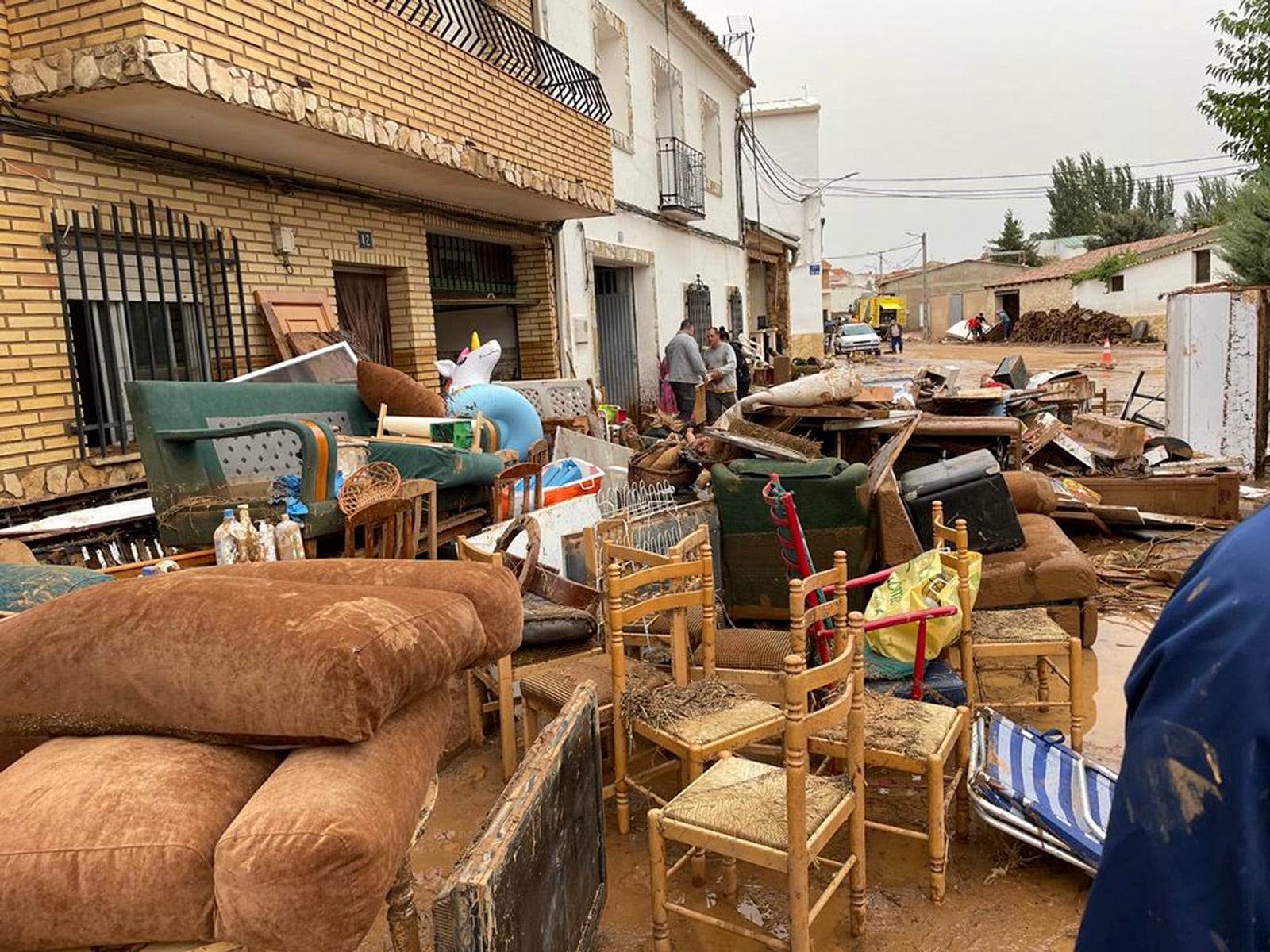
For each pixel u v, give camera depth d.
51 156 5.40
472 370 8.12
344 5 6.21
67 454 5.45
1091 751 4.05
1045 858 3.28
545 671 3.83
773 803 2.73
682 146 15.80
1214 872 0.80
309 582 2.19
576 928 2.51
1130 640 5.48
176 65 4.91
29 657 1.74
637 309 14.74
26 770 1.65
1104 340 35.03
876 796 3.75
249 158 6.74
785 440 6.40
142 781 1.57
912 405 8.99
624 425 11.02
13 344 5.16
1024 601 5.25
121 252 5.62
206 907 1.47
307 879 1.41
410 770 1.77
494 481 6.07
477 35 8.59
